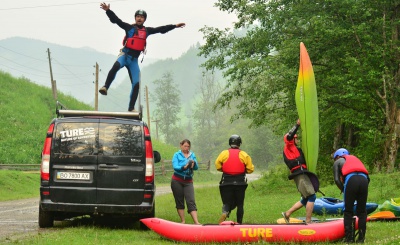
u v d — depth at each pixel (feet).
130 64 43.19
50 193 37.32
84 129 37.96
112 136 37.99
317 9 98.02
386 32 92.17
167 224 32.63
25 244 29.63
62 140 37.81
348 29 92.58
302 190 34.24
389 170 87.71
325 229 30.58
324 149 107.86
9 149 163.53
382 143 90.89
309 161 37.14
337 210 45.96
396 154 88.63
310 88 37.60
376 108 95.66
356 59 87.92
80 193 37.19
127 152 37.86
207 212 54.65
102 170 37.45
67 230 36.35
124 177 37.55
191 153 39.52
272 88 94.99
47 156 37.55
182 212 39.37
